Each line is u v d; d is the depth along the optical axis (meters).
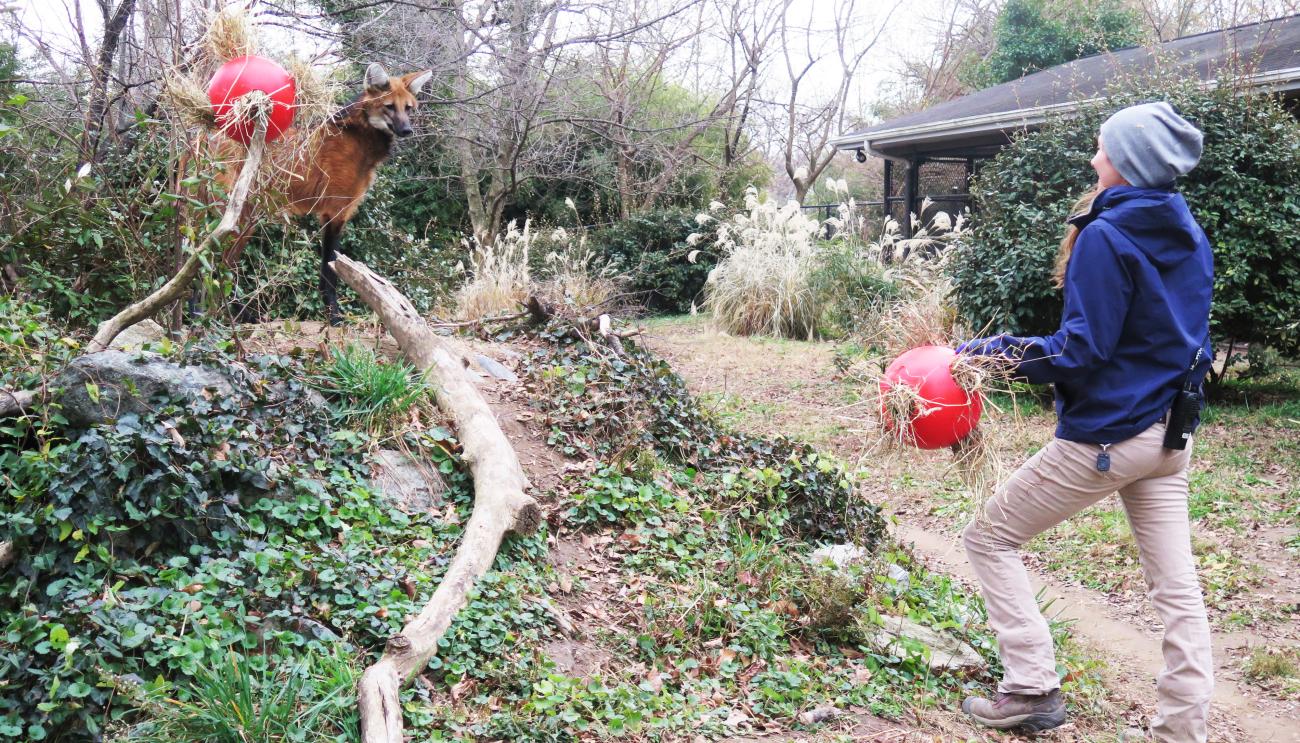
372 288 5.38
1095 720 3.79
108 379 3.81
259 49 4.62
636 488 4.95
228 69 4.42
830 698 3.63
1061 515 3.33
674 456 5.68
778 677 3.67
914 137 16.22
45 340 4.32
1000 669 4.12
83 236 5.02
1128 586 5.54
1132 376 3.12
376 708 2.76
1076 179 9.58
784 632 4.12
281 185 6.04
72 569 3.20
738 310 14.17
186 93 4.42
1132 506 3.28
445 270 11.21
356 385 4.64
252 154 4.54
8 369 4.02
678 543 4.69
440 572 3.81
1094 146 9.57
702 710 3.39
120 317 4.37
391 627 3.29
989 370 3.35
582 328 6.64
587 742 3.01
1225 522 6.35
